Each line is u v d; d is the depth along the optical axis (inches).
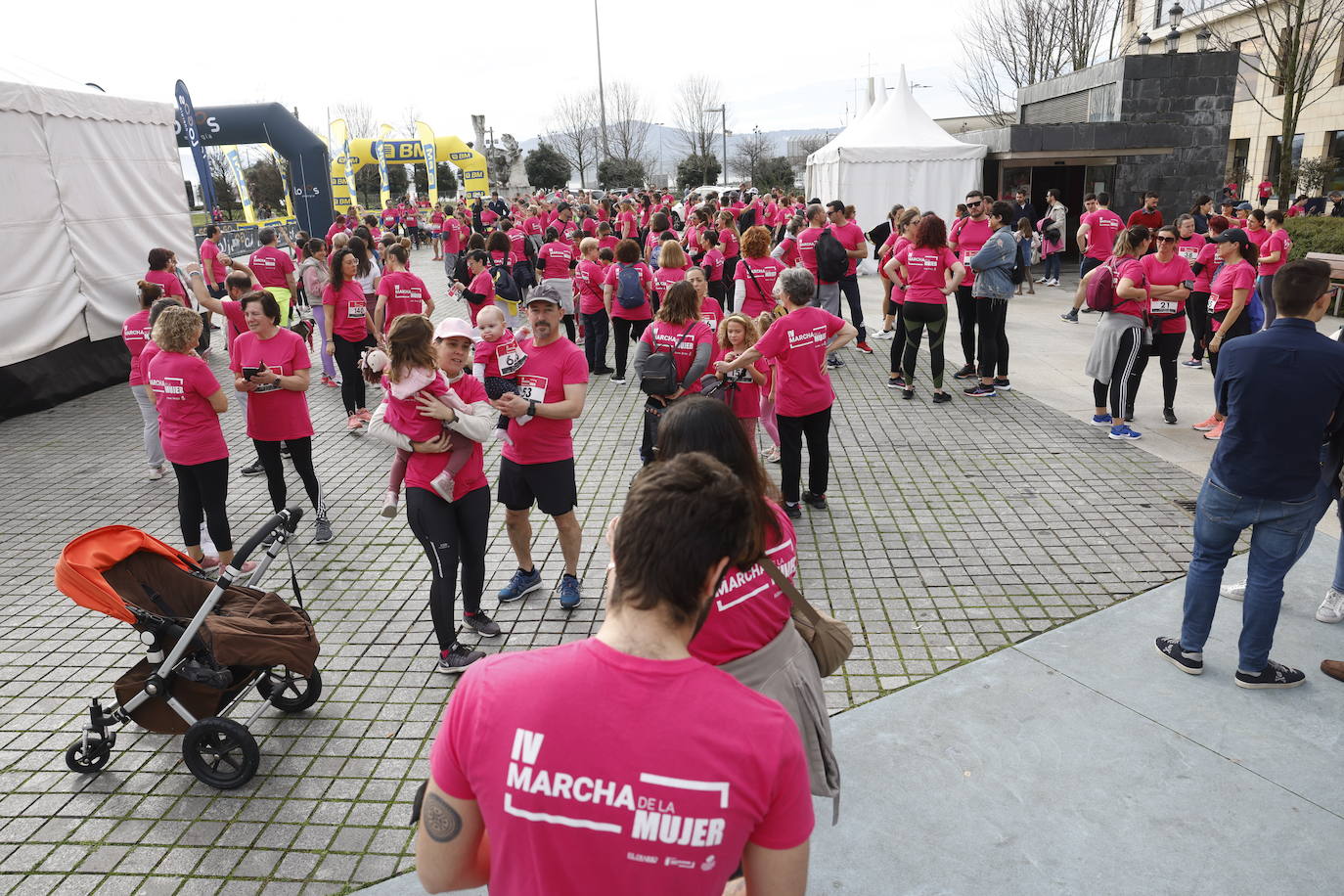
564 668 53.5
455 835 57.3
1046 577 209.9
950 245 484.1
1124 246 303.9
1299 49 699.4
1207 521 159.2
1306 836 127.7
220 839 135.3
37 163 402.3
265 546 155.2
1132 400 317.7
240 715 165.8
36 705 174.7
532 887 53.7
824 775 95.7
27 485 305.4
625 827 51.5
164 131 507.8
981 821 132.6
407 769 150.9
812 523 246.2
